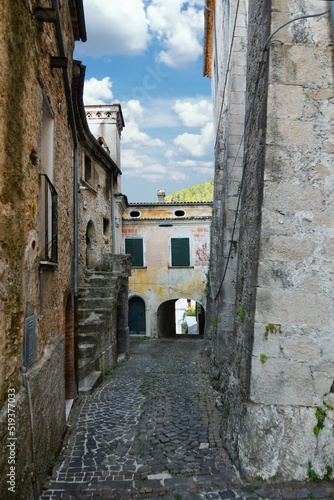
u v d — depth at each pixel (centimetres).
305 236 414
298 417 405
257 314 414
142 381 934
